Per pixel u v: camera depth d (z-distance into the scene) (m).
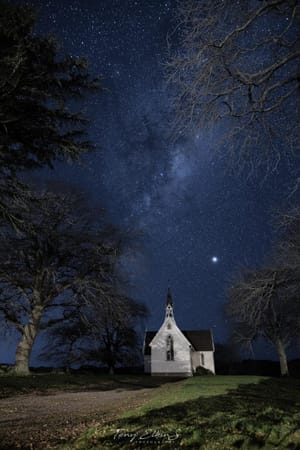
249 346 33.88
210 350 58.34
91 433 8.00
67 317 30.98
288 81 7.61
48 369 39.41
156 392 20.28
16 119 10.03
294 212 12.43
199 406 11.59
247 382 25.56
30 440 7.93
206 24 7.42
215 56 7.49
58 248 29.78
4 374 26.81
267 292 16.25
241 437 7.15
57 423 10.20
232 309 17.86
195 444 6.85
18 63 8.77
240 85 7.67
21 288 29.58
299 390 20.81
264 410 10.45
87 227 30.17
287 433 7.39
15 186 11.91
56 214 27.78
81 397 18.11
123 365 48.12
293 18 7.05
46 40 10.16
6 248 27.66
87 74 11.20
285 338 39.19
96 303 28.66
